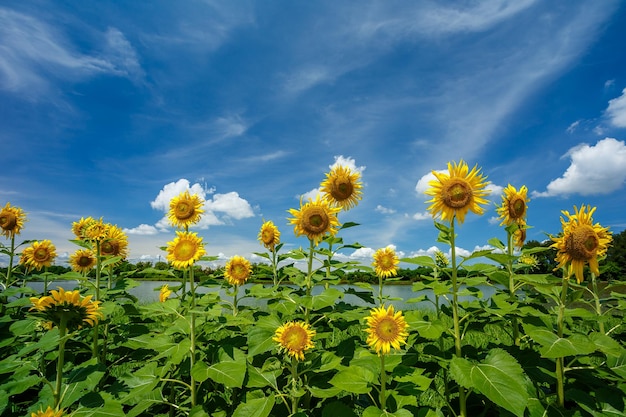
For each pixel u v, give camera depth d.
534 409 0.88
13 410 1.03
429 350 1.06
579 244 0.90
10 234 1.60
